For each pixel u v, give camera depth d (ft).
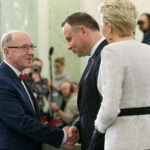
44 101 25.98
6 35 13.24
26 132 12.32
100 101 11.36
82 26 12.00
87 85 11.53
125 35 10.18
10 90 12.40
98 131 10.58
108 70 9.62
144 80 9.76
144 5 29.19
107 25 10.21
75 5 31.35
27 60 13.12
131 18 10.04
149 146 9.58
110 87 9.48
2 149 12.35
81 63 30.83
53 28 31.01
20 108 12.42
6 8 29.94
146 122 9.66
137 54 9.88
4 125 12.51
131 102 9.69
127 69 9.71
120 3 10.05
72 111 25.16
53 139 12.59
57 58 29.63
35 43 30.30
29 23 30.07
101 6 10.35
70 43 12.27
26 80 13.37
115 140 9.68
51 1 31.04
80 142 13.00
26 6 30.01
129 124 9.65
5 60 13.19
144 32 22.79
